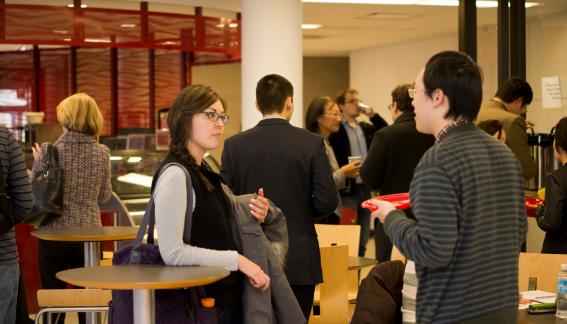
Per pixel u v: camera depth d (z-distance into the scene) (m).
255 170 3.97
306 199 3.98
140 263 2.85
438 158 2.36
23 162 3.81
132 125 11.69
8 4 8.05
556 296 3.33
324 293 4.38
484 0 6.58
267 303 2.99
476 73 2.44
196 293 2.82
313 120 6.37
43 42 8.13
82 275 2.61
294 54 6.89
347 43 13.55
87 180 4.87
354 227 4.97
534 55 6.52
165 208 2.77
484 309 2.40
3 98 12.23
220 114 2.95
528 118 6.60
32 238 6.63
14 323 3.82
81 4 9.13
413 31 11.77
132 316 2.81
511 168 2.50
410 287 2.80
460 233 2.34
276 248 3.21
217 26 8.91
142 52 11.66
